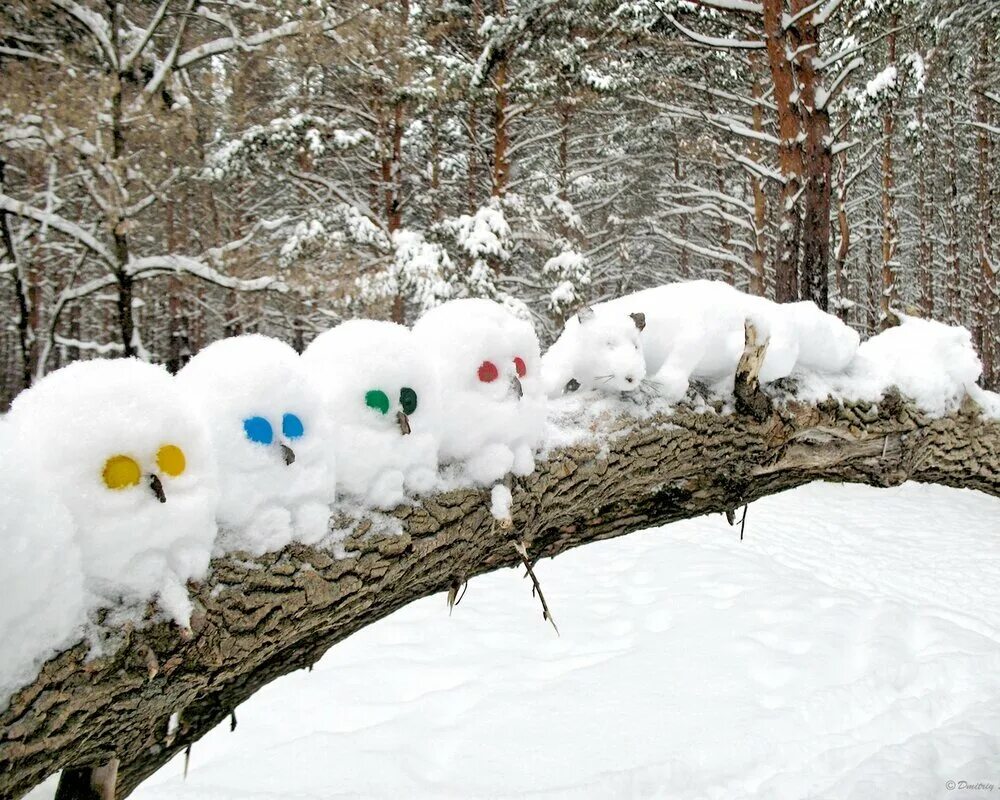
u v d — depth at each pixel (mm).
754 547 6914
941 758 2967
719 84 11531
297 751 3473
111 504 842
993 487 2520
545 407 1530
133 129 4898
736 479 1940
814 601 5012
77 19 4770
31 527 751
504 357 1408
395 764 3326
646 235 12695
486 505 1376
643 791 2994
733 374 1975
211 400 1021
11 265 5859
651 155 12969
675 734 3398
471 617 5117
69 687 815
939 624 4516
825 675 3883
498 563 1590
